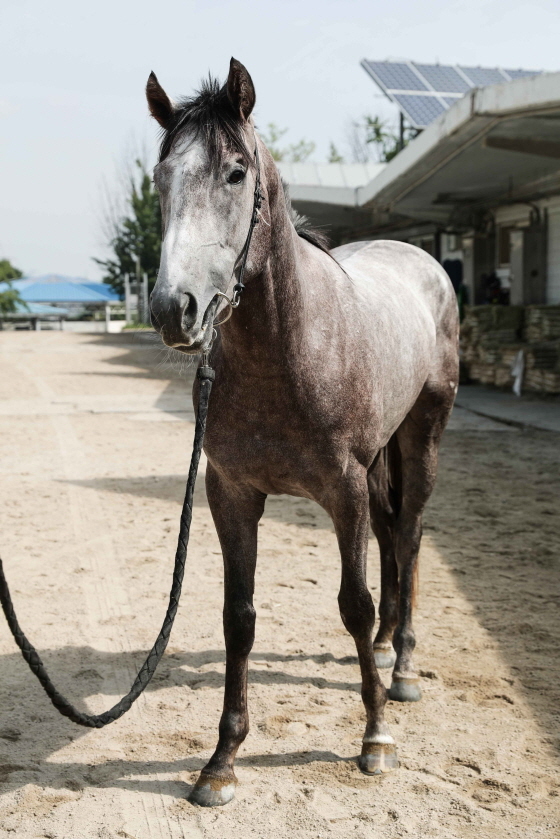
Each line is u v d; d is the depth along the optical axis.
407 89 16.28
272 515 6.00
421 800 2.52
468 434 9.38
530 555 4.93
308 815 2.45
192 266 2.01
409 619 3.33
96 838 2.36
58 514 6.07
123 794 2.59
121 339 31.39
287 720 3.03
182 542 2.33
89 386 14.98
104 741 2.91
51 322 51.75
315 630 3.87
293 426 2.45
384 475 3.55
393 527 3.56
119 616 4.07
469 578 4.53
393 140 34.50
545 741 2.85
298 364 2.40
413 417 3.51
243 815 2.46
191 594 4.37
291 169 18.16
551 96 8.45
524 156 11.47
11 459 8.22
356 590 2.62
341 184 18.12
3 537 5.44
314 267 2.63
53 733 2.96
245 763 2.75
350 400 2.52
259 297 2.30
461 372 14.52
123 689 3.31
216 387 2.50
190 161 2.07
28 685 3.34
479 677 3.32
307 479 2.54
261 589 4.40
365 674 2.71
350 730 2.96
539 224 14.03
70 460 8.17
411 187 13.67
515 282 14.38
